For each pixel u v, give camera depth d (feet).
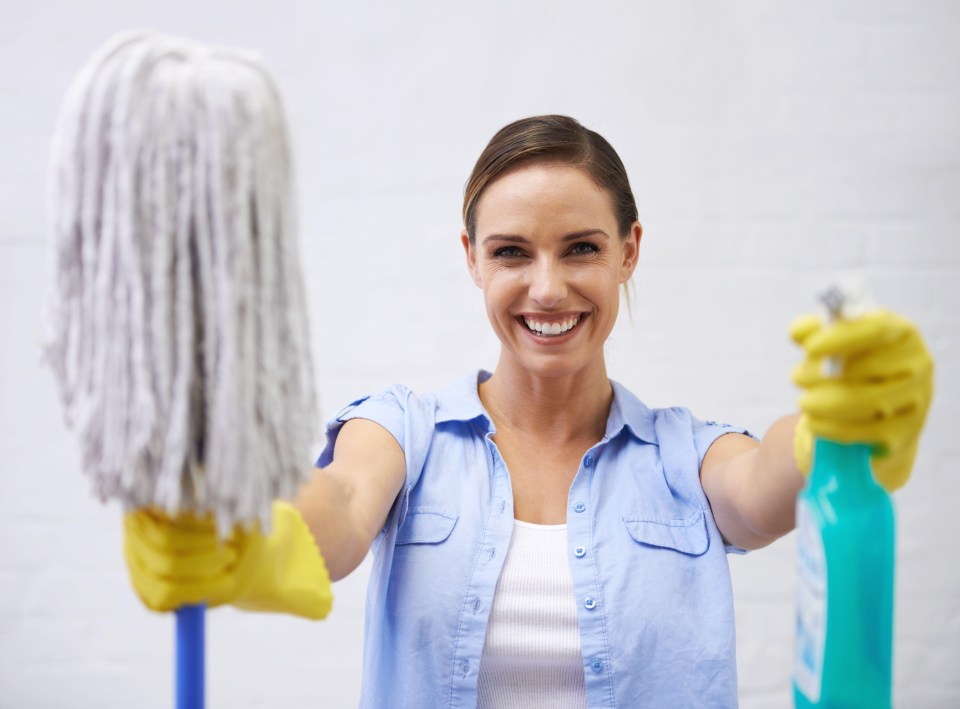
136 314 1.89
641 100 6.68
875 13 6.67
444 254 6.74
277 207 2.01
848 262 6.66
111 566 6.68
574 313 3.72
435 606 3.69
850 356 2.09
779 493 3.08
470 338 6.73
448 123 6.74
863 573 2.08
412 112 6.75
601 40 6.69
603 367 4.10
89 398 1.94
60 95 6.69
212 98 1.92
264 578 2.36
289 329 2.02
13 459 6.64
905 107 6.66
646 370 6.66
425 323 6.73
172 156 1.90
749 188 6.68
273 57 6.73
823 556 2.10
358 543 3.22
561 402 4.00
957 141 6.65
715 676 3.65
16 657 6.61
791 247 6.66
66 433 6.68
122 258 1.89
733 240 6.66
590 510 3.84
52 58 6.69
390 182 6.75
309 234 6.73
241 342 1.94
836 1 6.67
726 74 6.66
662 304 6.66
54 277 1.97
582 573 3.70
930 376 2.17
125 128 1.88
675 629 3.67
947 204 6.66
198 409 1.96
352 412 3.98
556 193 3.62
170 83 1.91
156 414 1.90
